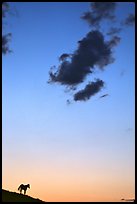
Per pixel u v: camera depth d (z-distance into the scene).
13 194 46.34
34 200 45.41
